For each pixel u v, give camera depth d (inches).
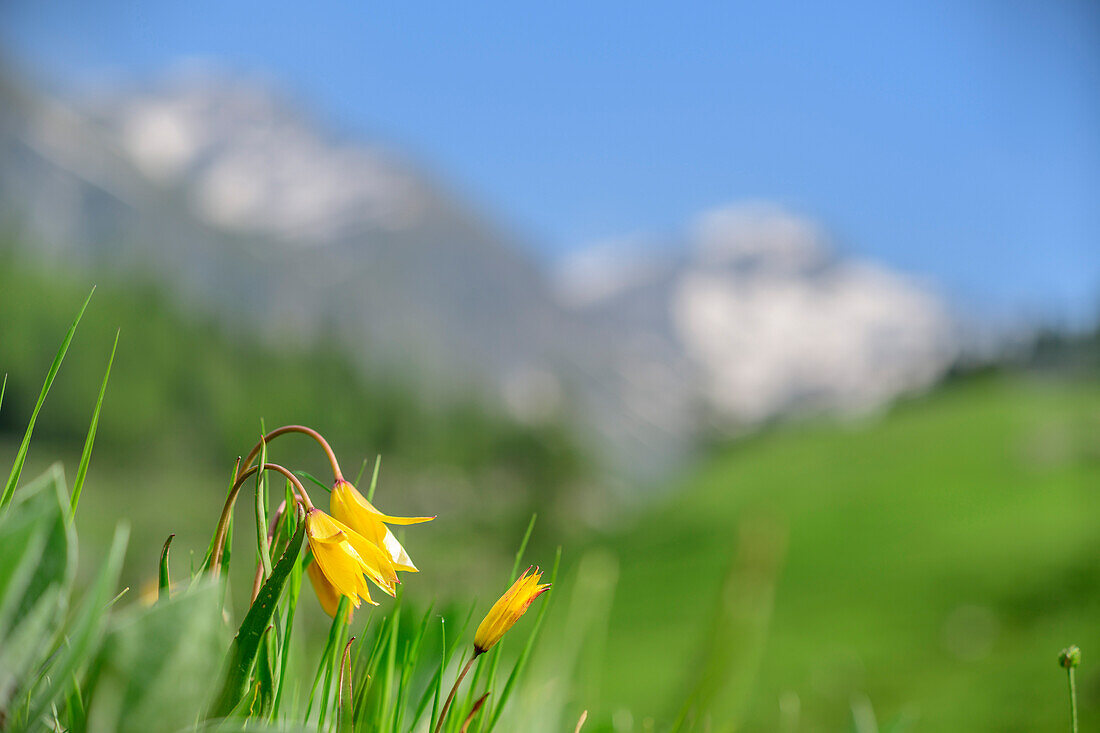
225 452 2620.6
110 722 20.4
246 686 25.4
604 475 2866.6
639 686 400.5
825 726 379.2
